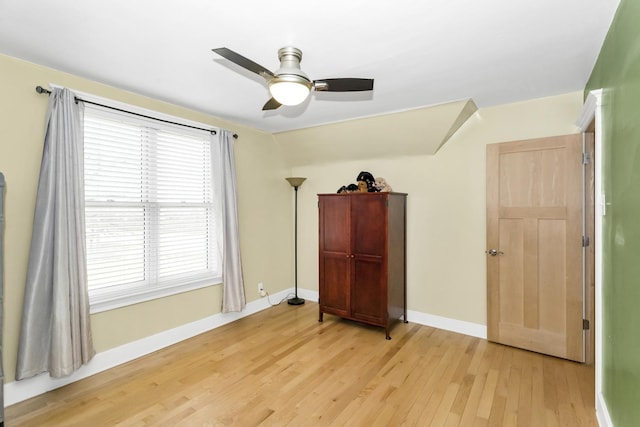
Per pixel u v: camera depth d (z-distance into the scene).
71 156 2.39
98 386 2.42
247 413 2.11
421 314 3.69
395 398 2.27
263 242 4.29
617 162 1.70
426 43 1.99
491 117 3.22
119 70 2.41
